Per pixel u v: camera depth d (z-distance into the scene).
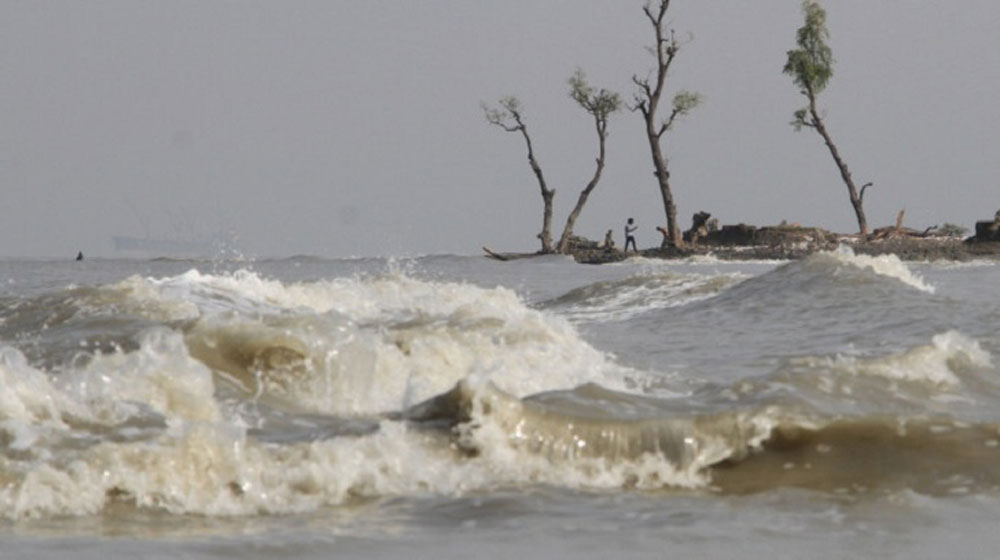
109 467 20.27
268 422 25.41
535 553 17.31
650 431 23.72
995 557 17.36
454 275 148.75
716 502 20.78
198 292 47.72
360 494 20.84
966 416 26.33
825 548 17.73
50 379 24.44
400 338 33.88
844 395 27.31
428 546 17.59
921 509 20.16
